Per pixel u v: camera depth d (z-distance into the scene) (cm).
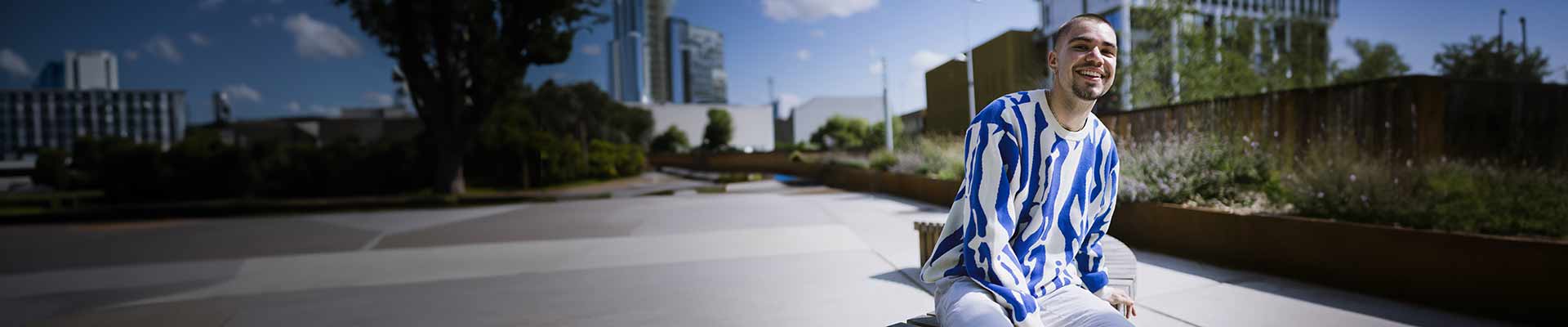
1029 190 121
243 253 650
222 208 1189
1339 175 402
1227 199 479
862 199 1112
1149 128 746
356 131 3297
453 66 1816
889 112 1623
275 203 1217
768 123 7625
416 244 690
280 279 495
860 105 7194
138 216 1154
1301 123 569
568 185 2208
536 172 2161
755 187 1653
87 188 1844
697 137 7244
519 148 2105
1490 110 516
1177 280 376
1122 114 796
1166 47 802
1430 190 388
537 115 3161
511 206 1226
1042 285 125
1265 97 604
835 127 4828
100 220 1129
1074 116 120
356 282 472
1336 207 371
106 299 435
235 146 1956
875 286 394
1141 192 509
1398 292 315
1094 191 130
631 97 19700
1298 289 342
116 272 551
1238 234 407
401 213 1127
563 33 1900
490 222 911
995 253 113
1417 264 306
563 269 503
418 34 1719
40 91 5172
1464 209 327
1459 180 388
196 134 2003
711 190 1554
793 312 339
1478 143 510
